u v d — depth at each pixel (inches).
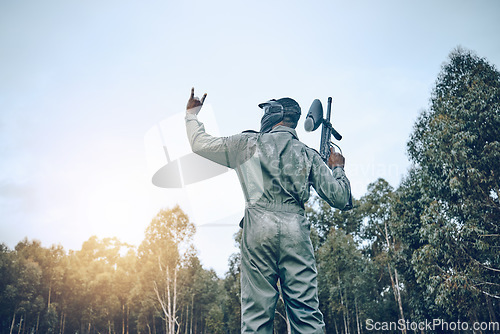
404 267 949.2
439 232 720.3
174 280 1379.2
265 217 76.1
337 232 1178.0
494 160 709.3
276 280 76.2
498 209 706.2
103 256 1924.2
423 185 813.9
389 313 1198.3
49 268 1843.0
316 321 72.3
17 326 1710.1
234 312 1428.4
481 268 695.7
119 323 1914.4
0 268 1658.5
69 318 1838.1
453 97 812.0
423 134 815.7
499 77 797.2
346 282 1101.1
